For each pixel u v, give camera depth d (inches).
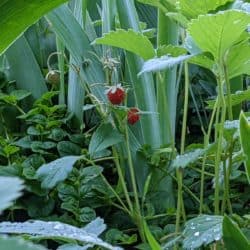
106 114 22.7
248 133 15.1
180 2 17.3
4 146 25.0
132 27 25.4
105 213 24.1
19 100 28.0
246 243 13.9
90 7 30.6
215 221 15.6
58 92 27.3
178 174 19.9
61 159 21.0
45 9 9.7
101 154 23.9
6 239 5.2
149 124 24.8
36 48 29.9
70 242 14.0
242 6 17.0
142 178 24.5
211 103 20.6
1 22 9.7
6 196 5.3
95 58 25.1
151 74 25.0
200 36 16.2
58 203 24.1
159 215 22.5
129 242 21.1
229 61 17.5
